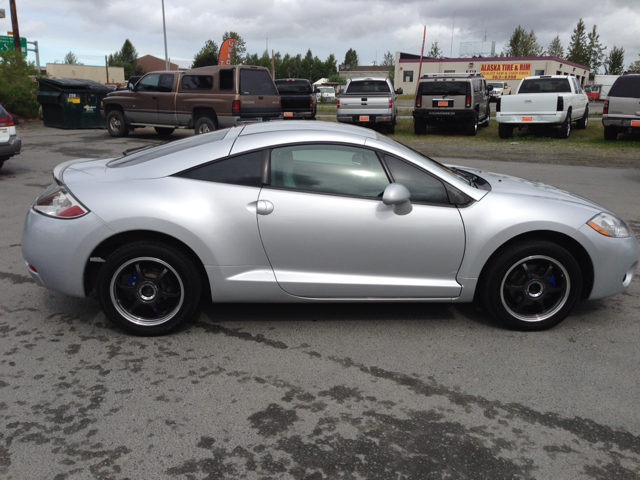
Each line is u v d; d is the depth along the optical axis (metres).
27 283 4.73
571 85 17.42
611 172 11.20
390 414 2.89
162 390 3.09
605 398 3.06
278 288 3.73
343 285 3.74
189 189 3.62
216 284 3.68
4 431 2.69
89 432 2.70
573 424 2.82
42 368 3.31
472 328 3.97
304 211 3.64
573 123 19.84
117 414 2.85
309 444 2.63
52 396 3.01
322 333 3.86
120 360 3.43
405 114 27.69
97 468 2.44
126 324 3.71
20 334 3.78
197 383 3.17
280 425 2.78
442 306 4.38
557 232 3.76
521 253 3.74
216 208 3.61
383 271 3.77
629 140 16.72
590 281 3.90
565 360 3.50
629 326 4.03
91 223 3.54
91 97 19.27
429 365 3.42
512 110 16.91
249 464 2.48
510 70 51.62
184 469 2.45
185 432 2.71
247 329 3.91
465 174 4.46
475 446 2.64
